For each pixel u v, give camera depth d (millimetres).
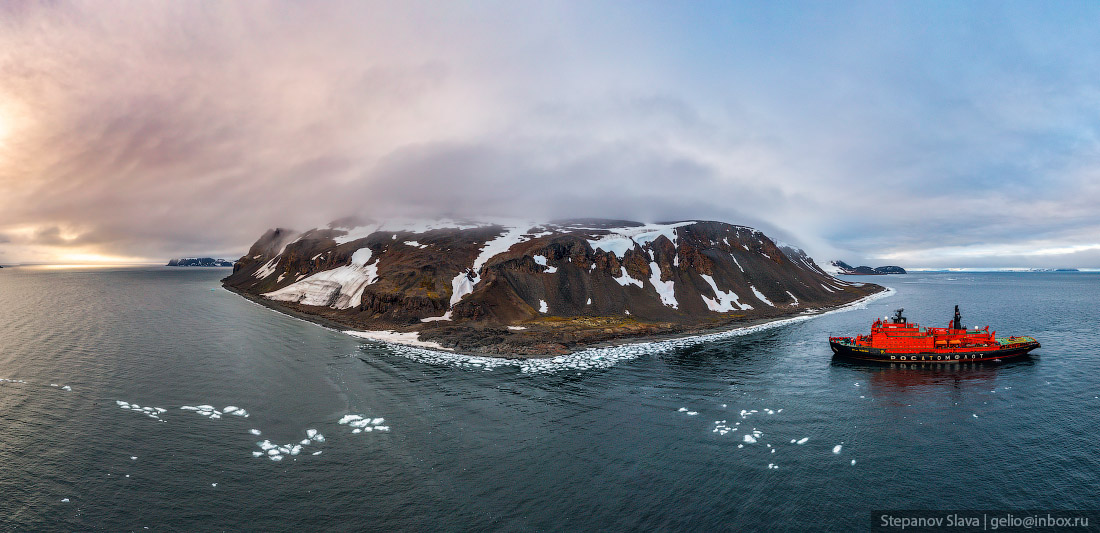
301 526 37188
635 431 56219
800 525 38719
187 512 38312
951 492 43469
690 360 91812
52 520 36469
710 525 38656
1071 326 129750
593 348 103188
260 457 47594
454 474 45531
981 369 83438
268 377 73938
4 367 73625
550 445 52188
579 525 38312
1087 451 50344
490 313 127938
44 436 49656
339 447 50469
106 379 69375
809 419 60125
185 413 57781
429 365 85312
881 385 74562
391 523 37906
